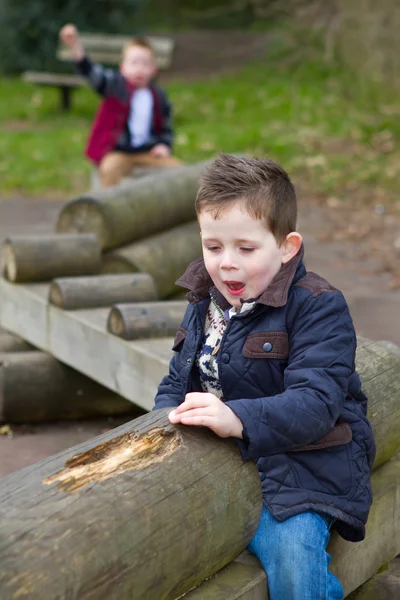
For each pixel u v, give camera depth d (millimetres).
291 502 2521
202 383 2699
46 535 2010
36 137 12906
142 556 2129
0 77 17094
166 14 23562
